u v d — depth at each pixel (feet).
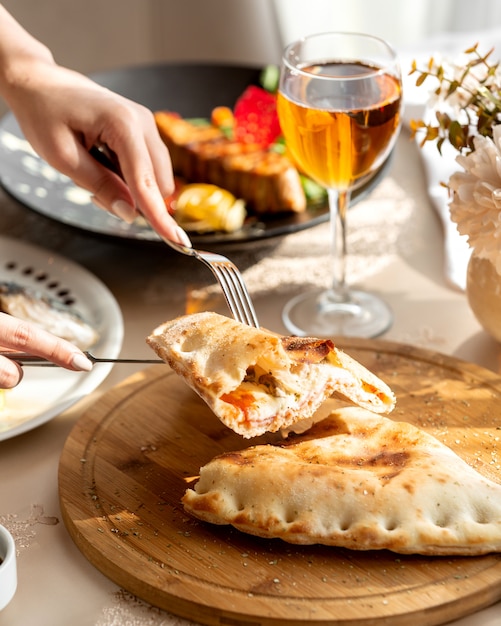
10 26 2.88
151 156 2.73
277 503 2.06
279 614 1.91
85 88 2.75
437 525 2.02
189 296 2.94
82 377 2.56
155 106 3.69
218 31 5.22
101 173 2.74
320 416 2.43
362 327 2.74
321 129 2.49
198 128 3.57
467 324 2.79
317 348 2.23
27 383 2.54
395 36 5.32
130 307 2.89
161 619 1.98
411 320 2.80
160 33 5.35
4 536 1.98
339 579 1.98
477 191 2.33
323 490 2.05
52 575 2.07
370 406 2.26
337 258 2.83
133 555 2.04
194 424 2.40
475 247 2.40
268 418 2.14
